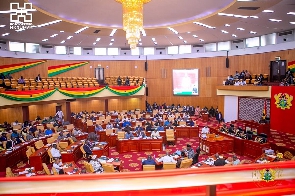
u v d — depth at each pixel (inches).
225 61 944.3
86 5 458.9
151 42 972.6
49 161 475.5
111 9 484.7
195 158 413.7
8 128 629.9
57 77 928.3
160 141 539.8
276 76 790.5
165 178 99.3
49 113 856.3
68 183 96.9
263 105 720.3
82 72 1033.5
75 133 601.6
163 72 1049.5
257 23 666.8
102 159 395.2
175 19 565.0
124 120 727.1
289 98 551.2
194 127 660.7
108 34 668.7
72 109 920.3
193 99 1011.9
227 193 123.2
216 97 968.3
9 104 592.4
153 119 746.8
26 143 508.1
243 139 498.9
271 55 805.2
